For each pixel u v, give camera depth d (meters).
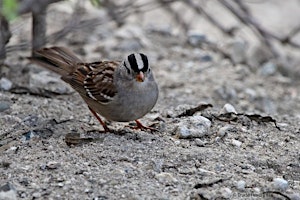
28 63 14.32
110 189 9.38
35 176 9.65
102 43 17.16
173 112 12.23
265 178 10.05
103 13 17.44
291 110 15.48
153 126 11.55
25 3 9.44
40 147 10.59
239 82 16.27
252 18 16.30
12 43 15.16
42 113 11.97
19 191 9.26
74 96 13.05
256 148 10.99
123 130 11.27
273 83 16.88
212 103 14.53
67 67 12.11
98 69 11.49
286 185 9.77
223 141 11.11
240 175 10.04
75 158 10.17
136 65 10.77
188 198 9.27
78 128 11.41
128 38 17.62
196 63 16.97
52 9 17.70
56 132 11.17
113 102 10.99
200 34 18.50
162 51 17.44
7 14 9.12
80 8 15.51
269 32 16.28
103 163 10.05
